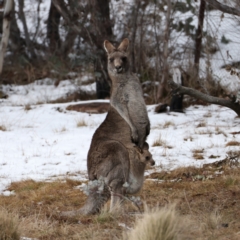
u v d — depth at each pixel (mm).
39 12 68250
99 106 42031
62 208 20984
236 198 20812
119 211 19016
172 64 48250
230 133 33531
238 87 41562
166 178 24906
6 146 32312
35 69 56844
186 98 44438
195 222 17281
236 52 46469
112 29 52531
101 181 18672
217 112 40344
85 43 53875
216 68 45562
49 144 32719
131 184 19766
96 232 17125
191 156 28781
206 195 21438
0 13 59719
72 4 48469
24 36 63219
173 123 37188
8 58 59406
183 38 52312
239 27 47531
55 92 51250
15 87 53875
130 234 15555
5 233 16375
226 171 24984
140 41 49094
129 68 21375
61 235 17344
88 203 19688
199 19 46000
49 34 61500
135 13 48188
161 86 45844
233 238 16328
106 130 20688
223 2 34094
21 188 24062
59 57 57750
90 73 53781
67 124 38594
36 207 21062
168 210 16250
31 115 41406
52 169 27531
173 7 49438
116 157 19641
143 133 20766
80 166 27969
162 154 29219
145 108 20906
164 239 14836
